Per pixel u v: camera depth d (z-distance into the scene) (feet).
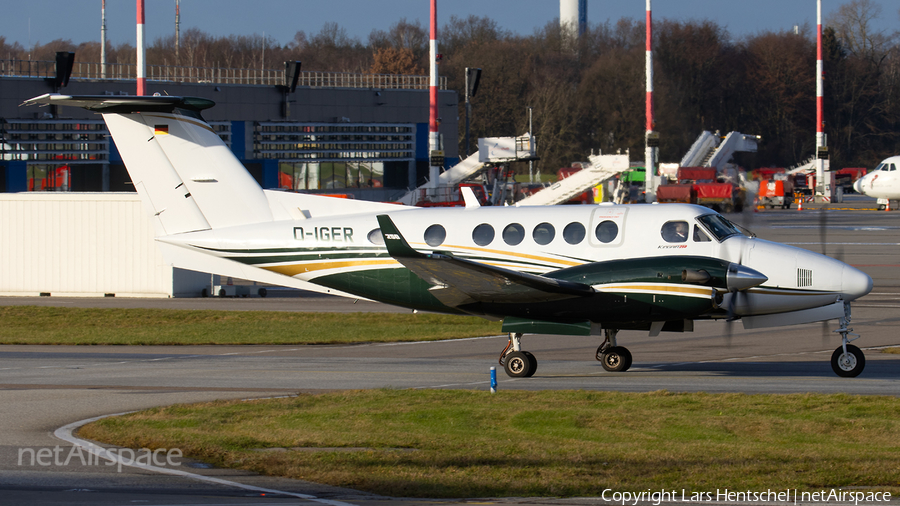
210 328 273.54
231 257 215.92
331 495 99.19
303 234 211.82
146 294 360.48
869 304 307.37
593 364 201.36
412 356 216.74
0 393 162.81
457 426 131.75
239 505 94.27
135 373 188.96
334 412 141.49
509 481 104.32
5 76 577.02
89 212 364.99
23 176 586.04
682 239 186.29
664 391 156.04
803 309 181.98
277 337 253.24
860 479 104.01
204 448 119.34
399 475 106.63
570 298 179.52
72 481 103.76
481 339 247.29
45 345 242.78
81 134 610.65
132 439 124.26
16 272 372.99
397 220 205.77
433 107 612.29
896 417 134.21
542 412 139.33
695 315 176.14
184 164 216.33
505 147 642.63
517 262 194.59
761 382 171.12
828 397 149.07
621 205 195.52
